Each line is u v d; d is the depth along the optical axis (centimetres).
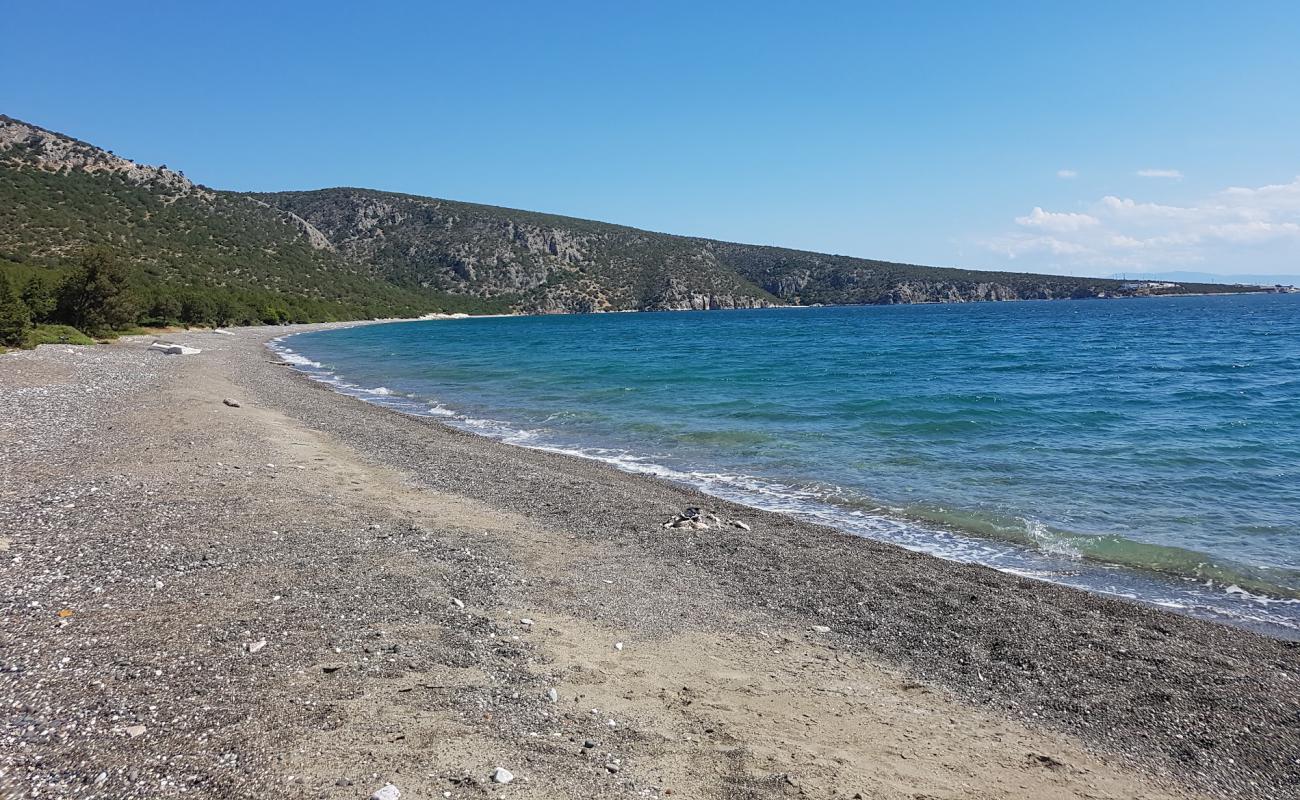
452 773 457
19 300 3675
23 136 12206
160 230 11575
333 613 711
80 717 484
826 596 875
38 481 1149
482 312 17475
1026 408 2377
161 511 1024
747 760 514
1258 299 19088
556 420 2341
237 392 2659
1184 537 1125
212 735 476
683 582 908
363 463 1538
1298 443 1777
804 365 4156
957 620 809
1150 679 677
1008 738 575
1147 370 3625
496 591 825
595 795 452
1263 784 521
